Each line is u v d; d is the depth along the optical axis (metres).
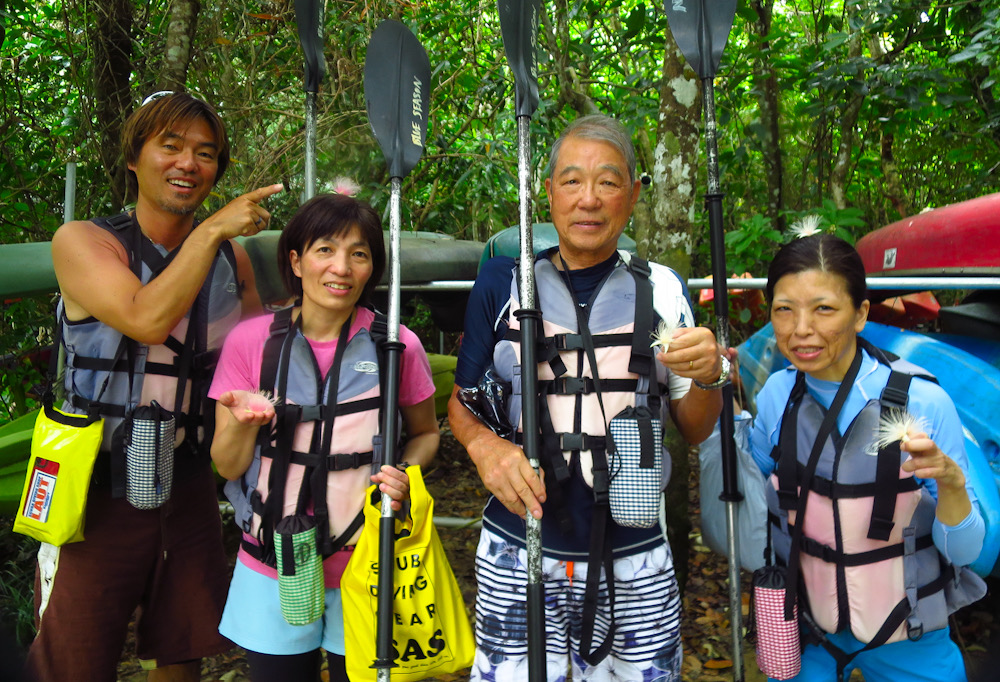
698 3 2.03
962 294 5.26
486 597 1.81
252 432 1.84
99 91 4.48
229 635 1.91
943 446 1.65
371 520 1.78
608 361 1.72
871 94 4.82
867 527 1.68
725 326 2.02
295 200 4.84
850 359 1.75
